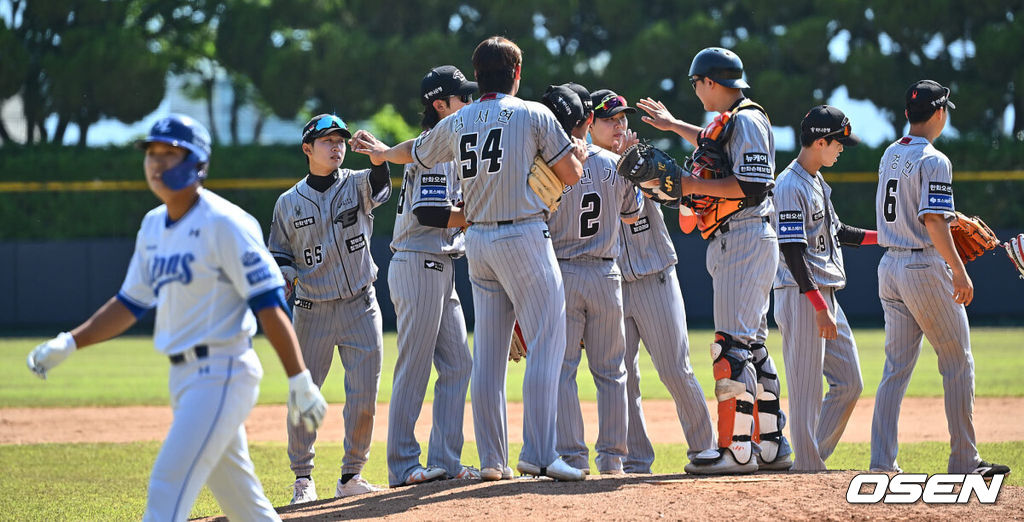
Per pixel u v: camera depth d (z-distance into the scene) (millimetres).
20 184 88000
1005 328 76562
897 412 22766
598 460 21953
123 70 95750
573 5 96250
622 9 95500
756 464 18969
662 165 17844
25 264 83562
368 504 17484
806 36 91562
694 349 63469
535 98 95438
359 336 22078
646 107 22234
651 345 22406
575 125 20812
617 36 98500
